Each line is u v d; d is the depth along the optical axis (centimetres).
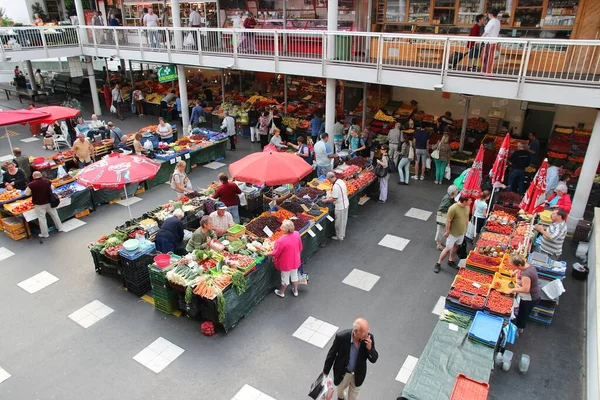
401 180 1530
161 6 2458
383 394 693
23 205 1137
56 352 778
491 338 671
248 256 889
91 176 978
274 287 955
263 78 2452
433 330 777
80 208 1267
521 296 784
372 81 1399
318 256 1085
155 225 1045
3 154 1752
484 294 778
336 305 905
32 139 1970
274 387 707
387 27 1722
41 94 2575
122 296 934
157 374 732
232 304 820
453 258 1031
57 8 3089
